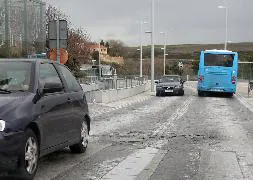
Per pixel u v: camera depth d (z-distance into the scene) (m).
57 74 10.02
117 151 11.22
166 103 27.14
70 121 10.01
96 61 86.94
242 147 11.89
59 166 9.68
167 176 8.95
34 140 8.25
